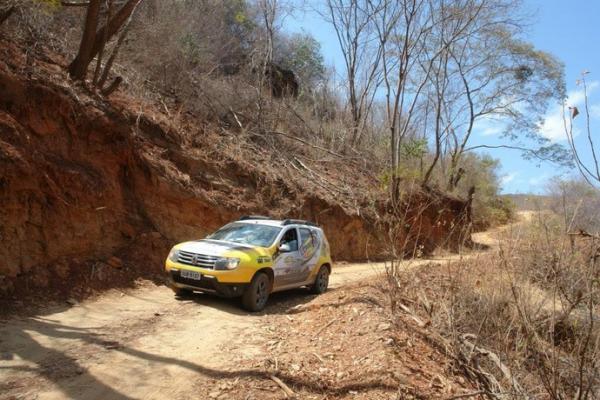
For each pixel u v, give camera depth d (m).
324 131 29.55
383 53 27.02
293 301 11.22
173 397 5.43
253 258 9.87
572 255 6.50
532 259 7.13
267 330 8.34
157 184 13.45
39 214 9.86
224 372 6.18
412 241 24.83
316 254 12.18
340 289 12.11
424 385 6.32
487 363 7.28
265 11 26.30
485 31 31.64
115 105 14.40
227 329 8.21
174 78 19.84
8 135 9.88
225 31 27.31
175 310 9.25
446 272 11.10
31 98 11.14
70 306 8.85
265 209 17.34
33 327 7.42
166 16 20.78
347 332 8.01
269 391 5.75
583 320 6.37
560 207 7.07
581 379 5.56
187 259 9.91
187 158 15.68
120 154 12.68
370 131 32.78
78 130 11.94
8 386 5.30
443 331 8.05
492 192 40.34
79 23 18.06
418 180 28.91
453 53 32.53
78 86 13.30
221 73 25.59
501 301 7.49
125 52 18.64
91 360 6.25
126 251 11.78
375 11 26.80
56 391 5.30
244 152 19.61
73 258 10.42
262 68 27.59
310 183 21.84
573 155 4.51
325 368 6.59
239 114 22.48
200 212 14.51
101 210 11.52
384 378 6.23
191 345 7.18
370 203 22.83
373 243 22.58
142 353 6.65
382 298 9.84
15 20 14.23
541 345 6.29
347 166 26.94
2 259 8.91
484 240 20.41
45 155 10.73
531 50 33.72
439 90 31.80
